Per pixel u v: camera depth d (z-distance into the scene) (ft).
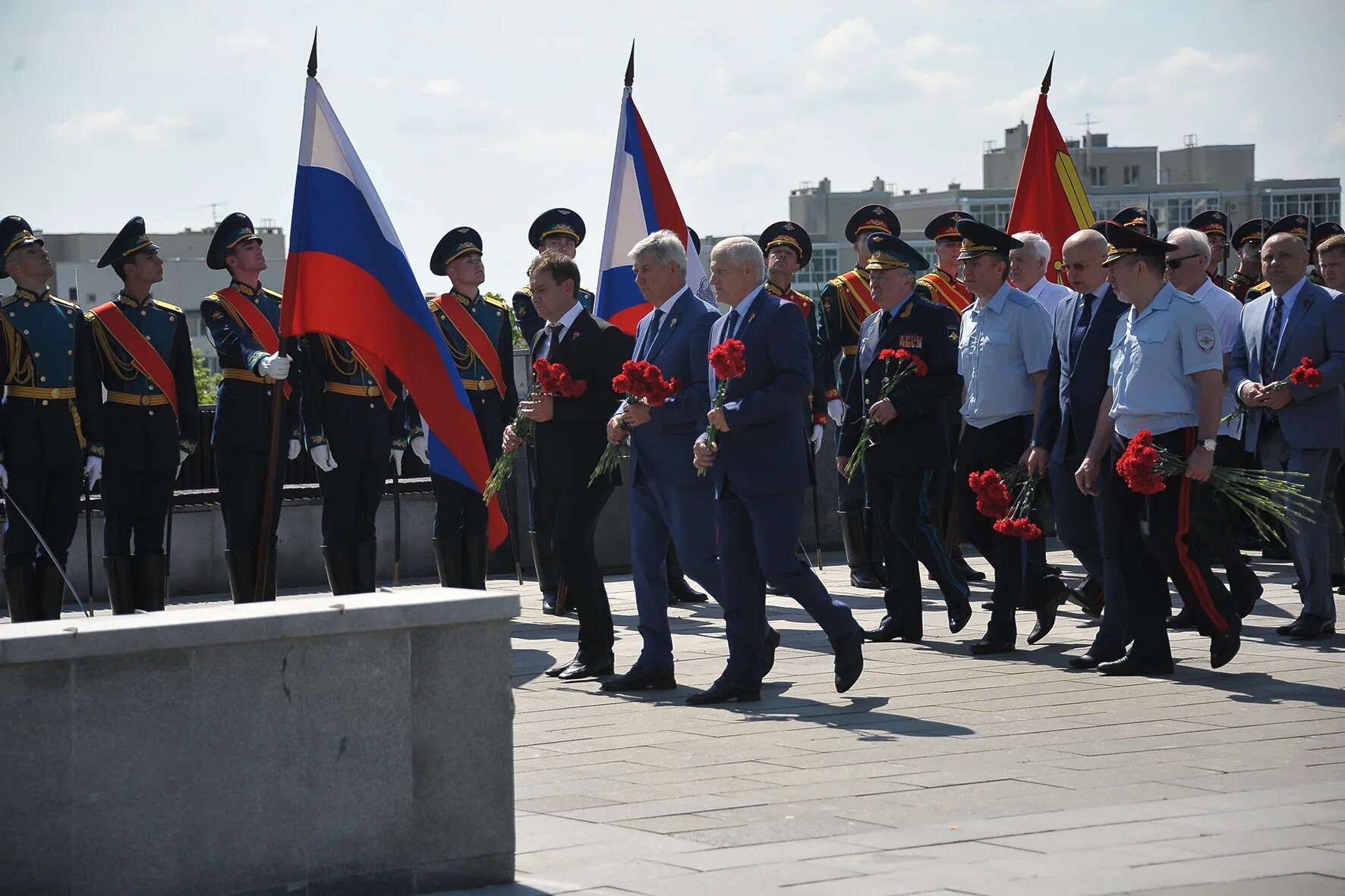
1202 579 28.09
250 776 15.44
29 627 14.98
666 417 27.07
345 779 15.84
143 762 15.03
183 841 15.20
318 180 28.04
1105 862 16.12
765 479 26.03
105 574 42.16
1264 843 16.88
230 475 36.63
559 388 28.43
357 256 28.17
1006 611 31.48
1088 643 32.58
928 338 32.27
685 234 38.11
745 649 26.99
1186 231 35.17
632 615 38.47
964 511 32.22
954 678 28.68
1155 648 28.43
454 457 29.22
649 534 28.40
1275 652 30.66
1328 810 18.48
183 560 43.06
